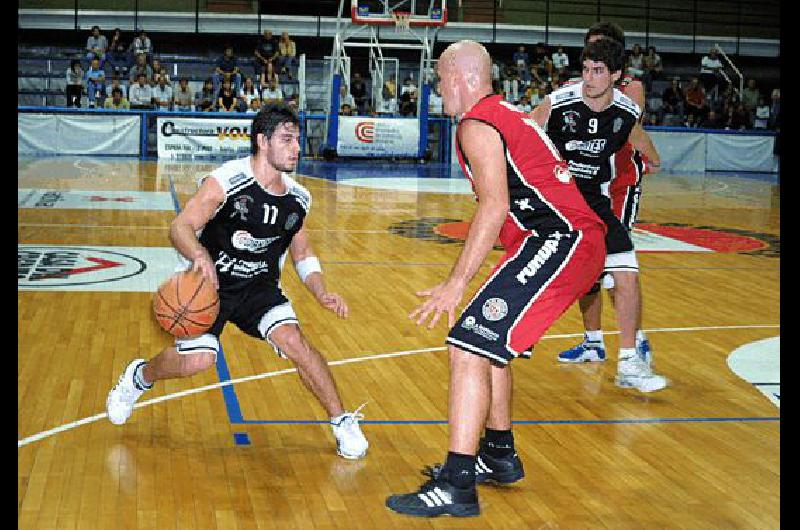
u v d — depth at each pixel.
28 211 11.66
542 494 3.77
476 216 3.47
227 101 21.61
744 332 6.70
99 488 3.65
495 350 3.51
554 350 6.14
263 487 3.73
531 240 3.68
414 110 22.62
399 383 5.27
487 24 26.08
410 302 7.39
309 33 25.59
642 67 25.16
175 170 17.89
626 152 5.46
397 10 25.94
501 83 23.59
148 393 4.93
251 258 3.99
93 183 15.20
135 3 24.02
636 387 5.28
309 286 4.18
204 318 3.82
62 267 8.23
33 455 3.98
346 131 21.16
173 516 3.42
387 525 3.42
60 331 6.11
